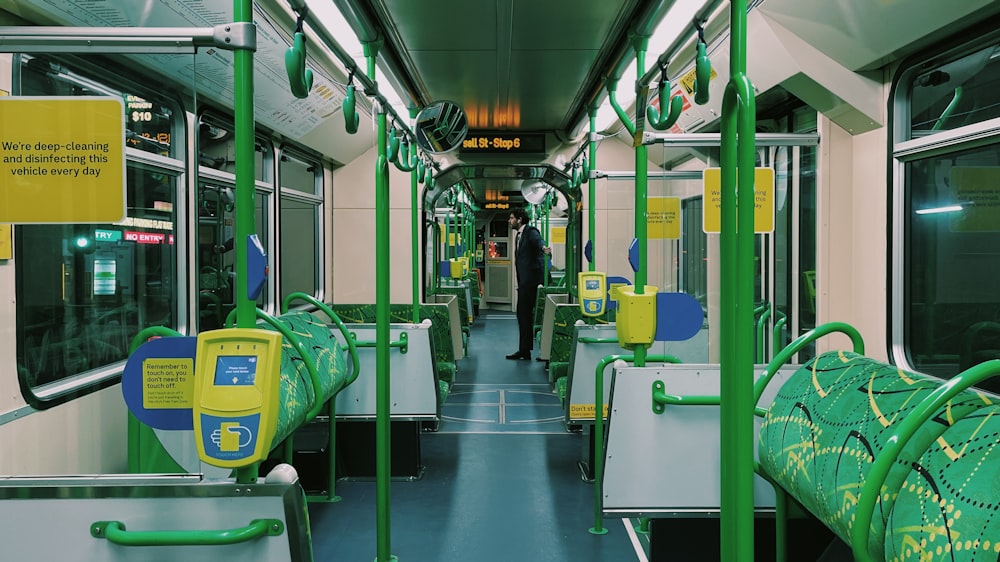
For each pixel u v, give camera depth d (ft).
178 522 5.98
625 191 17.62
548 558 11.38
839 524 6.44
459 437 19.10
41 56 6.47
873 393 6.97
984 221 8.63
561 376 20.45
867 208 10.59
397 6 12.93
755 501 9.39
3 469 7.80
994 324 8.61
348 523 12.95
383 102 10.84
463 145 25.44
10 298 7.89
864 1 8.68
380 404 10.87
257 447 5.58
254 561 6.01
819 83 10.09
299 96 7.22
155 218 10.73
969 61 8.66
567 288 27.68
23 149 5.74
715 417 9.42
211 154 13.10
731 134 6.42
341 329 14.32
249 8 5.93
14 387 7.95
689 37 7.98
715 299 11.58
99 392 9.02
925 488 5.46
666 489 9.46
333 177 20.45
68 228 8.87
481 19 13.67
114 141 5.78
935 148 9.05
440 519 13.12
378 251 10.86
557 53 16.12
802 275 12.41
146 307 10.59
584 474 15.64
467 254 51.31
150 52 5.94
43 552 6.02
